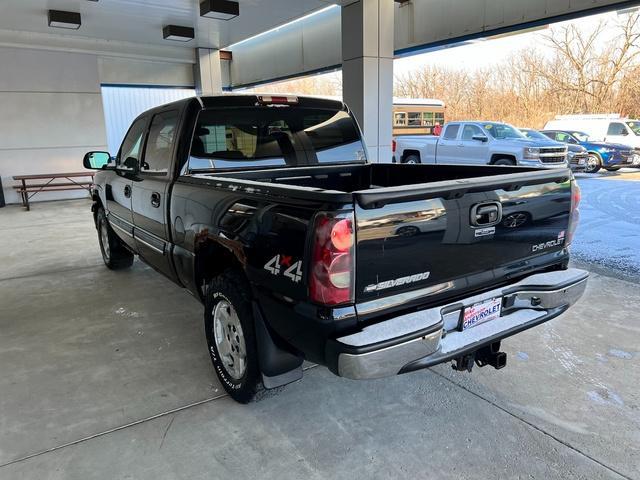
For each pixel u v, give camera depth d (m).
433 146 12.86
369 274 1.87
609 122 15.38
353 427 2.38
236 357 2.55
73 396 2.71
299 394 2.70
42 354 3.25
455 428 2.35
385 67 7.87
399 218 1.91
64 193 12.06
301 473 2.06
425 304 2.07
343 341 1.81
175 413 2.53
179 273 3.22
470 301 2.17
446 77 21.91
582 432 2.30
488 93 21.20
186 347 3.32
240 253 2.31
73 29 10.65
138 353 3.24
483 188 2.11
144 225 3.75
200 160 3.13
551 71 19.62
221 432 2.36
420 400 2.60
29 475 2.07
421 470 2.06
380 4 7.62
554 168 2.62
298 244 1.92
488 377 2.82
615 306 3.89
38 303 4.25
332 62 11.73
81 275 5.12
